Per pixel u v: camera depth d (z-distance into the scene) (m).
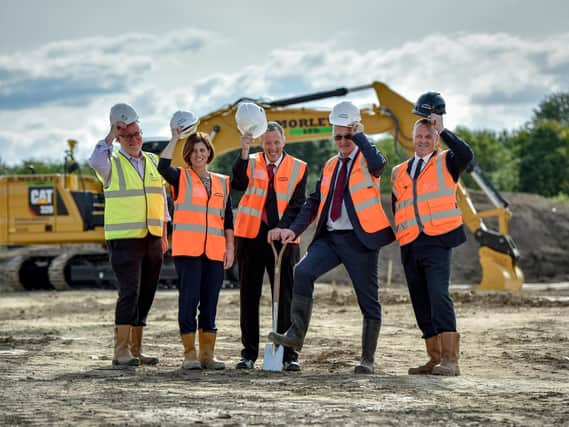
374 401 6.54
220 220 9.21
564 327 14.09
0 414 5.97
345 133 8.73
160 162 8.99
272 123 9.41
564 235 44.53
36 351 10.90
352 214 8.63
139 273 9.34
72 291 29.42
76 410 6.11
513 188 69.19
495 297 21.42
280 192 9.28
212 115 24.52
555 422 5.82
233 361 9.97
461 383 7.62
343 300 21.31
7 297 26.53
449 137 8.51
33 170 30.66
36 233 29.88
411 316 17.14
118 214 9.25
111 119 9.34
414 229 8.57
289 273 9.18
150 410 6.10
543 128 72.38
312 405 6.32
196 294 9.00
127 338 9.32
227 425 5.56
